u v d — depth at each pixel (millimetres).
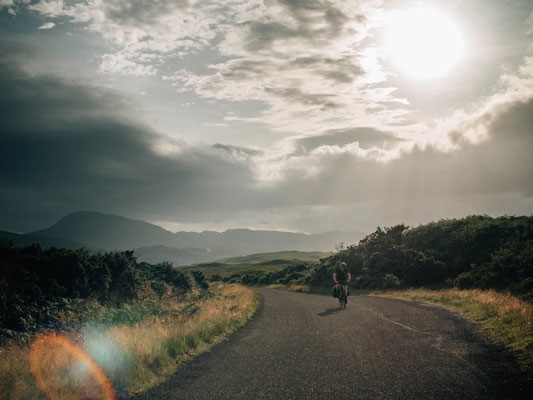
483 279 22109
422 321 12250
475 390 5863
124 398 6078
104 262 18266
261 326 13070
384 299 20672
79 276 15266
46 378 6270
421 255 30312
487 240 29000
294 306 19375
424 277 28031
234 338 10945
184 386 6637
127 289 18266
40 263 14602
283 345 9797
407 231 38438
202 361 8344
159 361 7922
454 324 11289
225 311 15039
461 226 33656
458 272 26703
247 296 23266
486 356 7617
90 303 13844
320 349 9188
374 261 33812
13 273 12969
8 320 10391
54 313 11531
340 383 6543
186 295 23281
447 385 6152
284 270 60875
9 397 5629
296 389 6332
